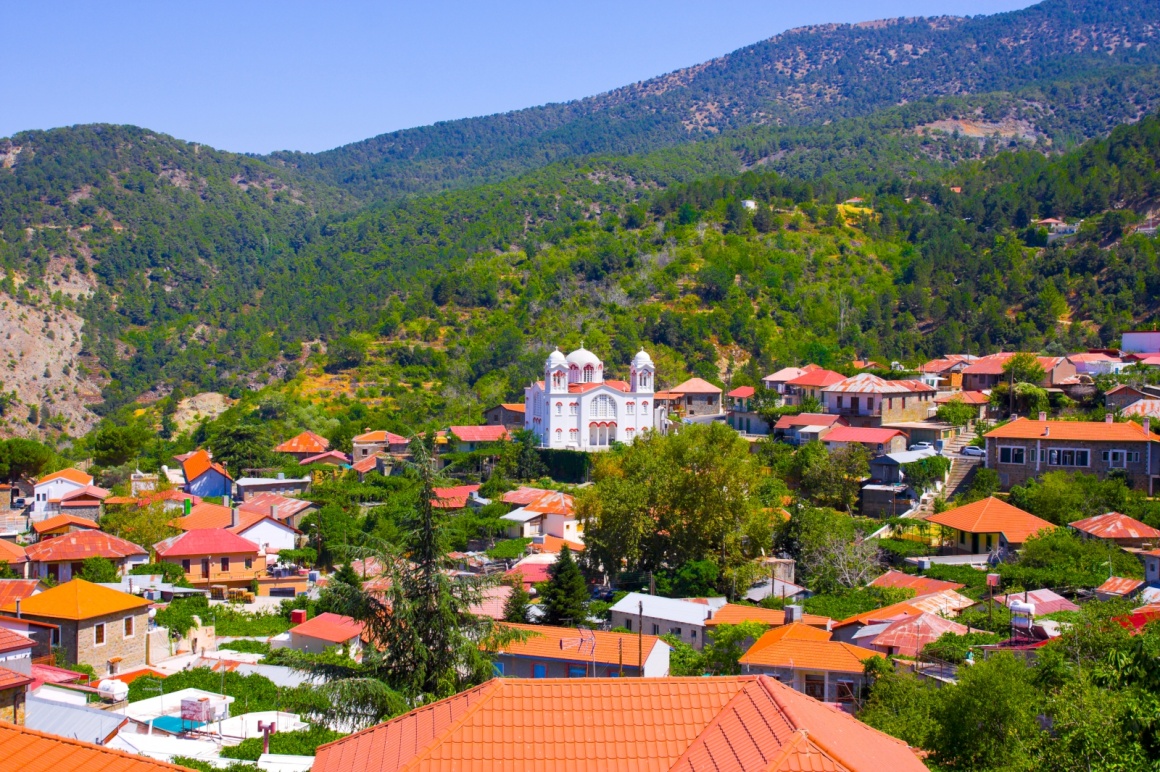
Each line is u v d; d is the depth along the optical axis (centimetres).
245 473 15950
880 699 5109
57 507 12431
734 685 3319
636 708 3222
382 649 4388
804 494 12388
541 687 3291
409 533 4469
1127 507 10025
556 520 11906
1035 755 4041
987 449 11638
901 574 8856
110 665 6788
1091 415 12756
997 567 8812
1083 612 5094
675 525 10062
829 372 16325
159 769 2827
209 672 6606
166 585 9156
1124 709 3525
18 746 2786
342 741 3500
